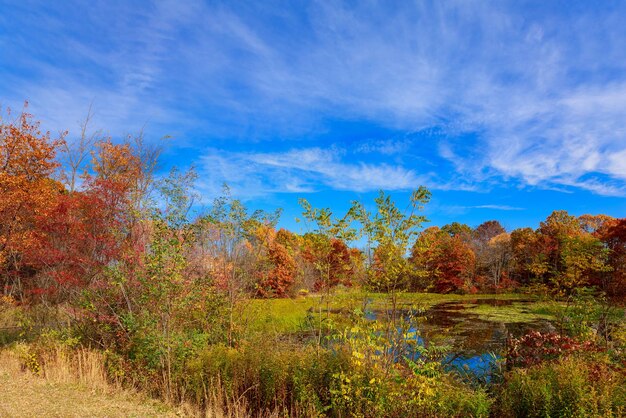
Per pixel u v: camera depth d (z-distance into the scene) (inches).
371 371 270.2
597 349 321.4
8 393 290.4
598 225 2085.4
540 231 1718.8
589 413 224.8
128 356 385.4
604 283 541.3
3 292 553.6
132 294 408.2
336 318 318.3
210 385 313.9
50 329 454.9
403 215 279.6
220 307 437.4
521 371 286.8
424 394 253.6
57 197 509.0
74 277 441.4
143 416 271.3
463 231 2443.4
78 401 288.7
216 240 464.1
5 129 571.5
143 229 437.1
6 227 525.0
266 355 325.7
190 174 445.1
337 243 332.2
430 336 591.2
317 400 277.0
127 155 627.8
